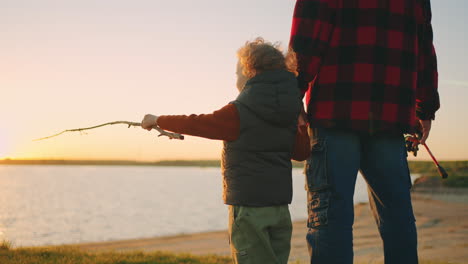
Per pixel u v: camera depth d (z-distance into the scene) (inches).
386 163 87.0
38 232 1427.2
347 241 84.2
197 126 85.5
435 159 103.2
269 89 85.4
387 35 86.9
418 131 107.0
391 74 86.2
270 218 85.1
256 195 84.1
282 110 85.1
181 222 1706.4
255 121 84.7
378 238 489.7
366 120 84.4
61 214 2218.3
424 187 1050.7
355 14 87.0
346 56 86.7
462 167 1261.1
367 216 767.7
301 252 367.2
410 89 88.1
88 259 237.8
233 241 86.3
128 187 5634.8
